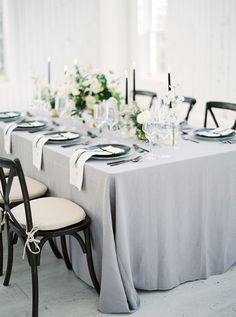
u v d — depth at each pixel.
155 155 2.95
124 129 3.49
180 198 2.87
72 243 3.06
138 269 2.84
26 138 3.56
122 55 6.59
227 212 3.08
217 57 5.20
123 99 3.88
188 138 3.39
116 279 2.65
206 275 3.04
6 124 4.08
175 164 2.80
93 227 2.85
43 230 2.69
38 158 3.35
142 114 3.06
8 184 2.63
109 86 3.79
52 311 2.73
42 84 4.40
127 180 2.66
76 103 3.82
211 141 3.29
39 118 4.31
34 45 6.00
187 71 5.63
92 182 2.78
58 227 2.70
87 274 2.96
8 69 6.00
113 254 2.64
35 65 6.05
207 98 5.41
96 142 3.38
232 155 3.02
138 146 3.22
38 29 5.99
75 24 6.20
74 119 3.99
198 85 5.50
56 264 3.29
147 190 2.74
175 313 2.69
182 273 2.99
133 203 2.71
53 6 6.02
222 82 5.20
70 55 6.25
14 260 3.35
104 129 3.79
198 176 2.90
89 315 2.69
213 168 2.95
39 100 4.45
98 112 3.39
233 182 3.06
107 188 2.62
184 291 2.92
